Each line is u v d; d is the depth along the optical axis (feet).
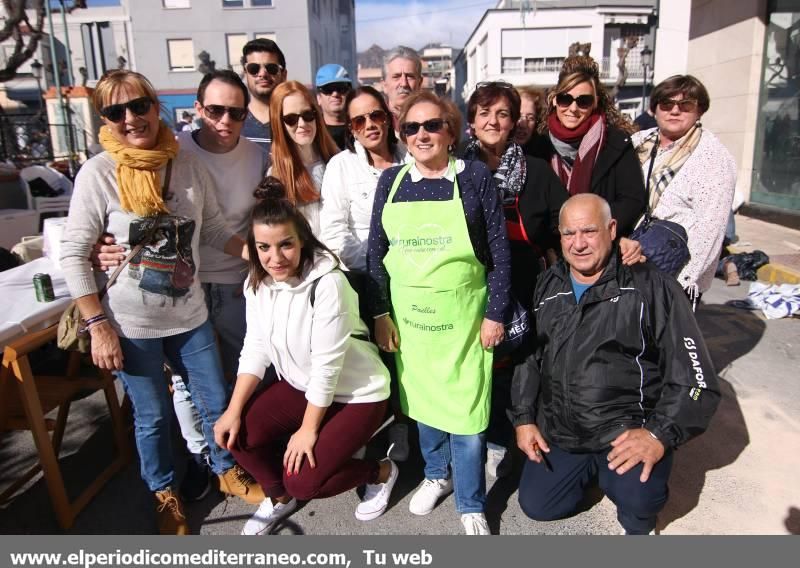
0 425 8.61
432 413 8.04
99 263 7.38
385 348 8.24
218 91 8.63
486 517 8.64
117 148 7.12
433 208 7.45
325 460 7.68
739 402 11.69
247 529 8.37
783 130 27.84
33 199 25.52
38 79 59.16
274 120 9.09
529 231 8.85
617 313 7.68
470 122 9.01
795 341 14.71
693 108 9.39
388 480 8.79
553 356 8.11
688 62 34.99
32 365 13.71
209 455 9.19
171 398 10.73
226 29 84.79
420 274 7.60
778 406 11.50
